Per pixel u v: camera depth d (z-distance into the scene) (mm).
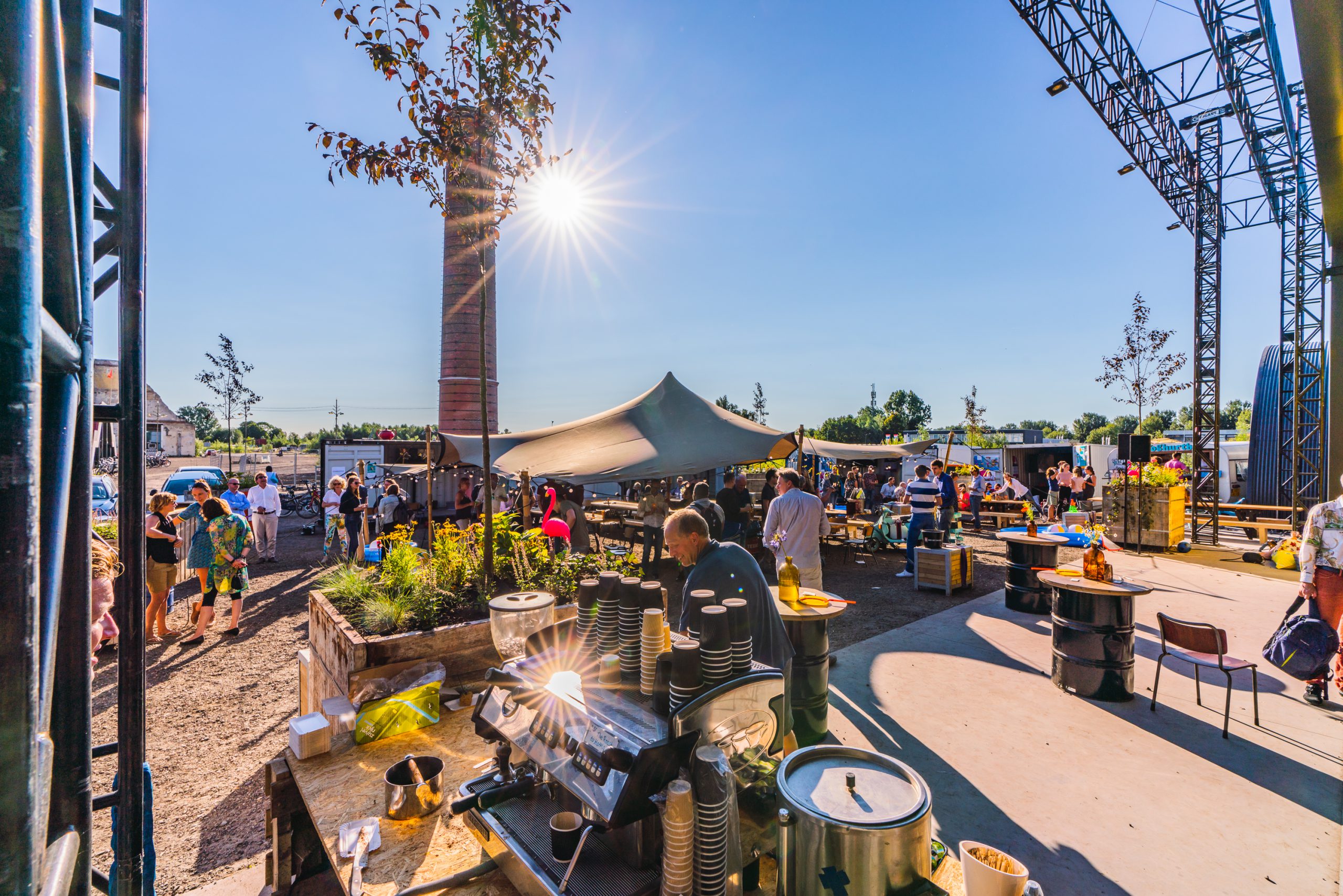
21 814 607
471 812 1905
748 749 1764
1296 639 4309
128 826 1240
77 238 877
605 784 1537
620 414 9977
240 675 5637
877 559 11719
